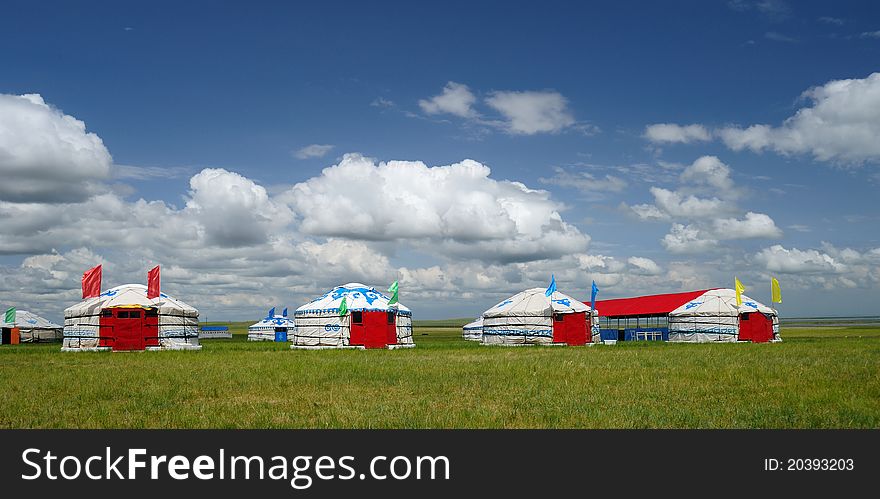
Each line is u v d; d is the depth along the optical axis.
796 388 18.28
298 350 44.00
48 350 48.34
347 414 14.52
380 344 47.78
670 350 38.72
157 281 46.56
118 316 45.56
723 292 60.25
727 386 18.94
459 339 74.06
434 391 18.33
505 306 52.88
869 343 46.56
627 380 20.52
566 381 20.31
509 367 25.47
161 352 42.25
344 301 48.03
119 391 18.83
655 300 67.81
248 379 21.70
